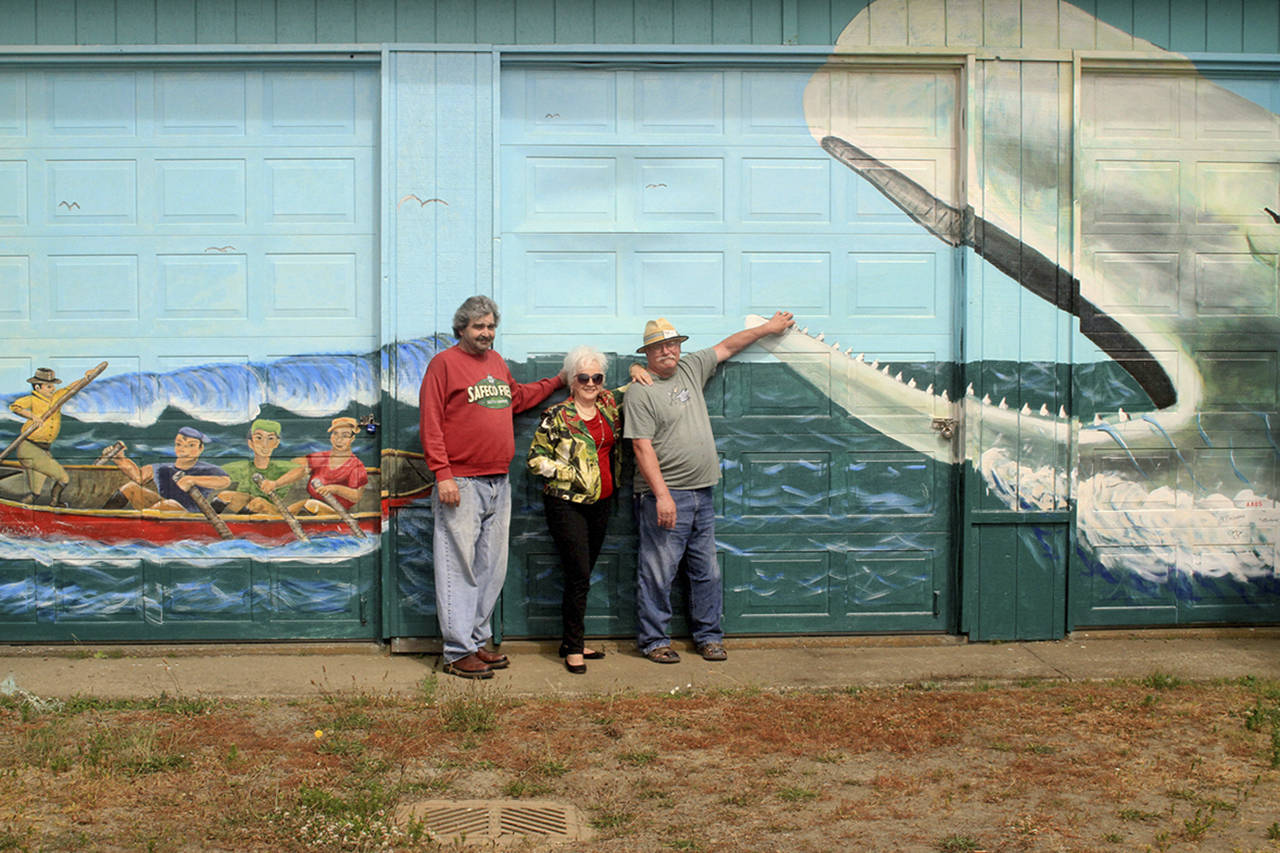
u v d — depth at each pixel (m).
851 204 5.64
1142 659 5.33
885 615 5.67
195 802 3.58
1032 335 5.60
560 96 5.55
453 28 5.42
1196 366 5.73
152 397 5.49
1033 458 5.61
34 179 5.48
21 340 5.48
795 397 5.63
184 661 5.30
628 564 5.59
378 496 5.52
